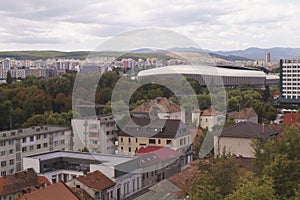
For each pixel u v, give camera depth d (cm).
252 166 2588
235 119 7825
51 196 3322
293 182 2200
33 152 6147
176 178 2322
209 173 2259
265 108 9319
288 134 2684
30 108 8706
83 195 3891
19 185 4278
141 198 3284
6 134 6078
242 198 1781
